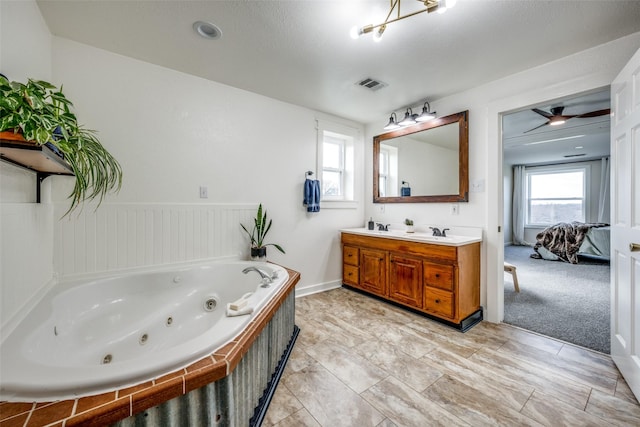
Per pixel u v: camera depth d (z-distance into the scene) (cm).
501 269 251
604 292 331
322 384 161
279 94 283
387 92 276
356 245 332
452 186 281
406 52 204
